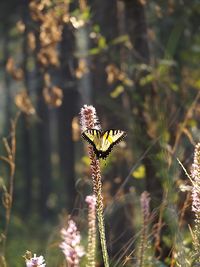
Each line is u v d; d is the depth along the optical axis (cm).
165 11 1373
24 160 5341
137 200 777
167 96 966
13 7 3503
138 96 964
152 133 858
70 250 507
